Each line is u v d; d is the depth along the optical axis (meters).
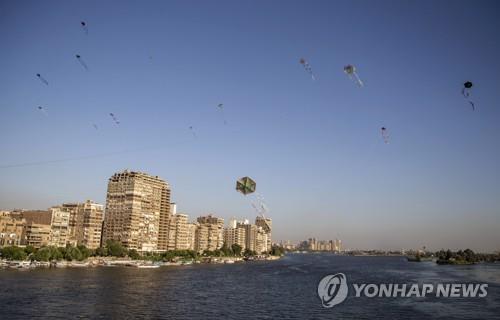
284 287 176.25
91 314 106.06
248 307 123.00
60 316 102.88
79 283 165.00
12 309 108.81
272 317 109.38
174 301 129.75
